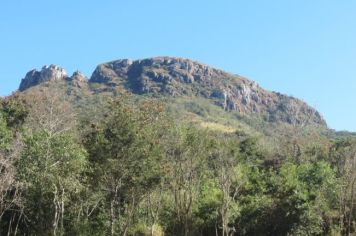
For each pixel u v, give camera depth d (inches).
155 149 1503.4
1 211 1441.9
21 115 1951.3
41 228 1531.7
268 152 2659.9
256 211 1748.3
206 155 1820.9
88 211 1769.2
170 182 1713.8
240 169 1990.7
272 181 1888.5
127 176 1482.5
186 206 1843.0
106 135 1461.6
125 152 1445.6
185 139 1732.3
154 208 1828.2
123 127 1450.5
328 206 1716.3
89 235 1593.3
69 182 1429.6
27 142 1434.5
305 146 2664.9
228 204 1696.6
